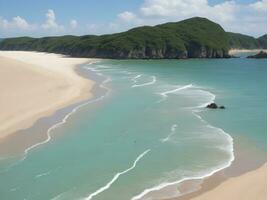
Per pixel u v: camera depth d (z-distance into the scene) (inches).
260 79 2669.8
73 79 2282.2
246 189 733.9
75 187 758.5
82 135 1104.2
